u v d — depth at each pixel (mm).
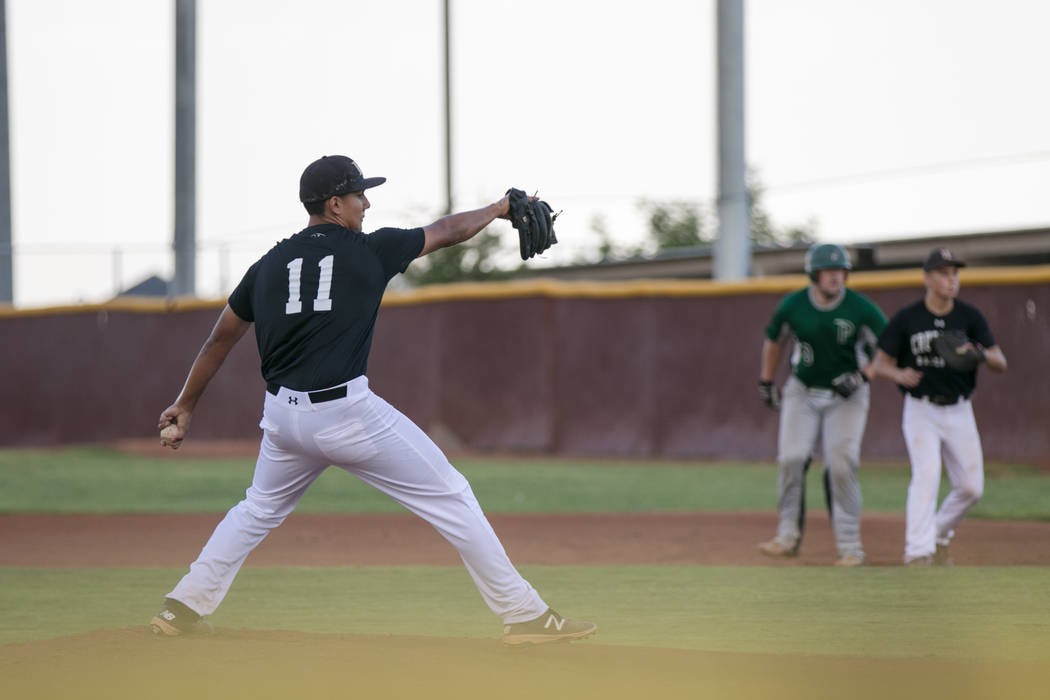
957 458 31484
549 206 19484
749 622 21562
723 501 51969
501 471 66062
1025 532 39781
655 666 16641
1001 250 86125
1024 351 65188
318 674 15797
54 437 97125
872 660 17141
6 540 40469
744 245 76500
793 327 32812
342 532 42312
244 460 75250
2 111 102562
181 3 95500
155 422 94500
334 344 17922
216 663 16438
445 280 115875
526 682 15469
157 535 41938
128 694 14711
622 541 39875
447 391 81188
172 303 94312
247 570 31391
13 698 14609
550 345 77500
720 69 76062
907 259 89625
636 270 107438
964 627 20703
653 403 74875
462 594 26578
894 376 31031
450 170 115062
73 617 23562
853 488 32375
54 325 97500
